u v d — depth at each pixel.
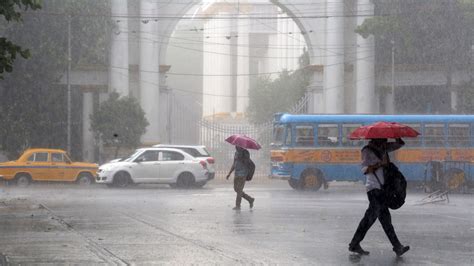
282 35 77.06
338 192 32.84
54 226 17.11
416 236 15.37
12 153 44.41
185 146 37.03
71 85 45.38
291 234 15.55
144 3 45.12
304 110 47.38
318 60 46.72
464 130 33.66
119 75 44.62
